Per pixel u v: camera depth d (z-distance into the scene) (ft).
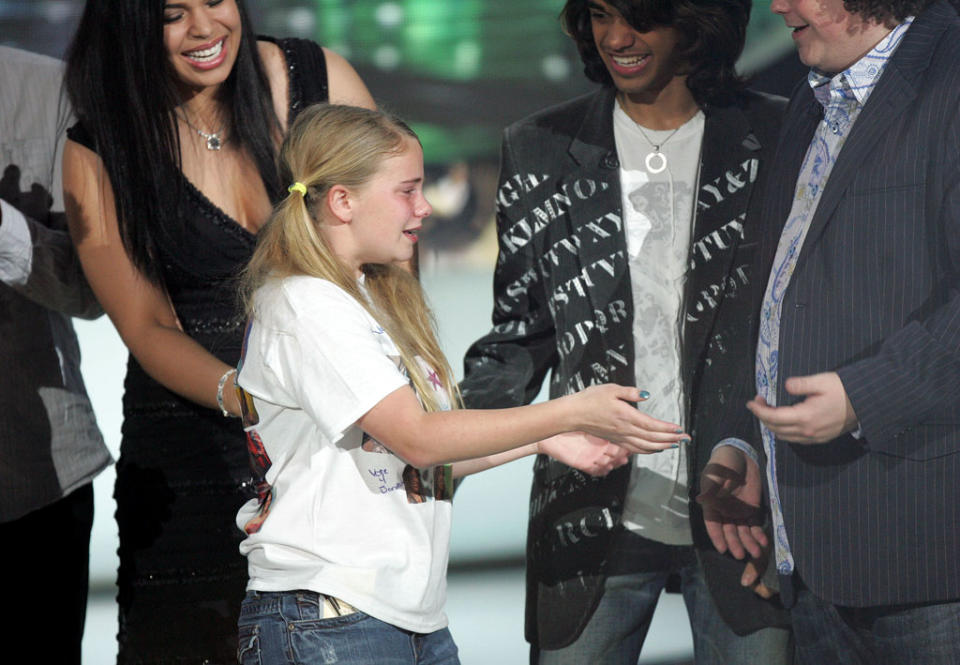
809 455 22.29
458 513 34.01
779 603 23.59
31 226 23.90
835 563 22.24
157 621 24.03
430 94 30.01
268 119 23.39
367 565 18.45
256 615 18.92
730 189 23.31
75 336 26.86
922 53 21.12
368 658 18.28
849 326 21.71
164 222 22.84
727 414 23.44
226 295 23.40
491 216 30.71
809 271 22.00
